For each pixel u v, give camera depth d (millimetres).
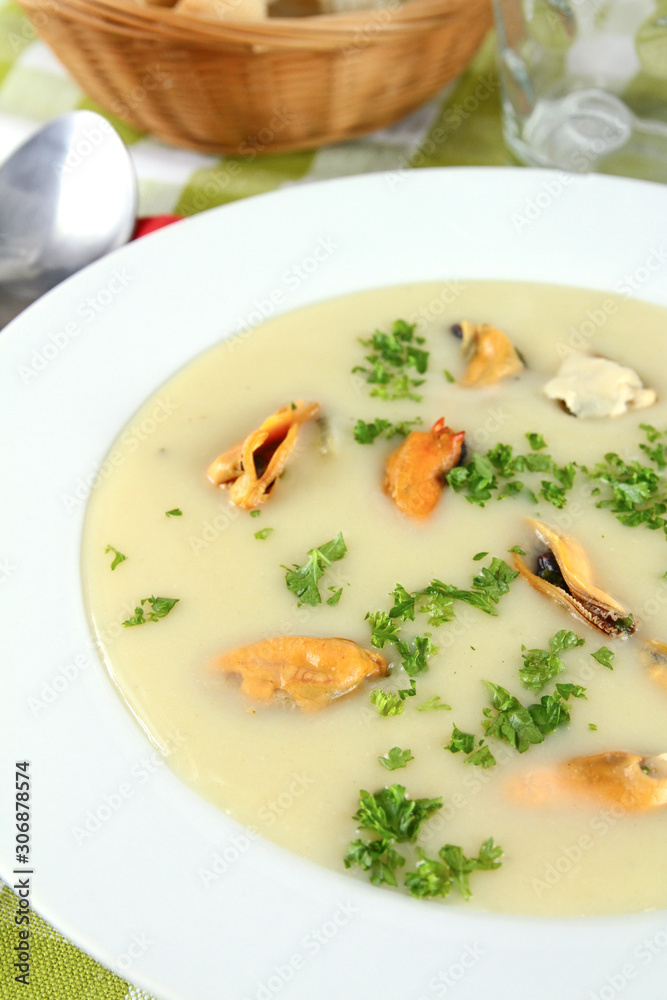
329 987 343
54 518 417
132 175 495
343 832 369
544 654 399
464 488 431
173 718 386
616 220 478
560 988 344
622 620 403
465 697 392
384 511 426
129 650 397
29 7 493
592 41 511
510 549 419
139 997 369
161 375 451
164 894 353
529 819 374
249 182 532
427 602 407
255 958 345
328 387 453
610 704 392
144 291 457
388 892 358
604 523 424
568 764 381
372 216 478
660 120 525
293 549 417
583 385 446
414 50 509
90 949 345
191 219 470
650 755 383
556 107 526
